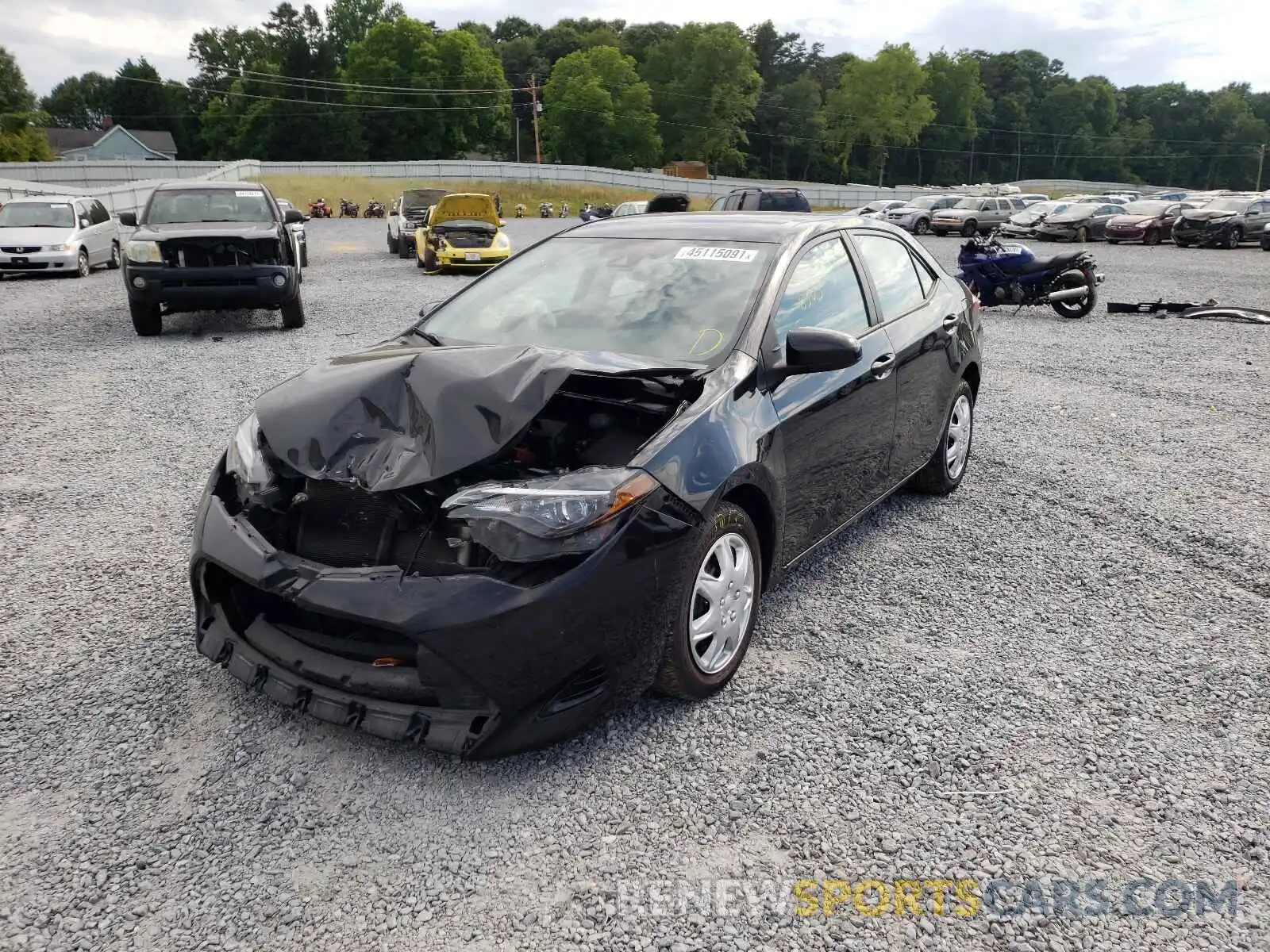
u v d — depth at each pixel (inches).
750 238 153.9
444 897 89.3
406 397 111.3
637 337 135.9
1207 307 499.5
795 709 121.6
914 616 148.8
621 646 103.7
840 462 147.9
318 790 104.4
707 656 120.1
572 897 89.4
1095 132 5787.4
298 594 101.2
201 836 97.0
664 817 100.9
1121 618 149.6
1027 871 93.9
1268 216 1041.5
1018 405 298.5
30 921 85.4
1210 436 261.6
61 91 4864.7
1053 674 132.0
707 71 4259.4
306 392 115.5
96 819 99.2
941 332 185.5
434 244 693.9
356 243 1065.5
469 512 99.1
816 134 4800.7
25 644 135.3
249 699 121.7
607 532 101.2
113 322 448.1
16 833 96.8
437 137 3673.7
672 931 85.6
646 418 122.4
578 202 2288.4
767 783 106.7
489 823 99.7
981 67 5984.3
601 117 3772.1
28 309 488.7
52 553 169.6
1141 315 508.1
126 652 133.3
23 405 279.9
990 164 5654.5
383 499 106.7
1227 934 86.2
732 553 122.0
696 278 145.6
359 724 101.4
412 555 104.3
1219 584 163.2
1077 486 217.0
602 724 117.9
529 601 96.7
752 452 119.9
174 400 288.0
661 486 107.4
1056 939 85.6
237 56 4411.9
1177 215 1151.6
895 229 191.6
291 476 114.4
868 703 123.4
